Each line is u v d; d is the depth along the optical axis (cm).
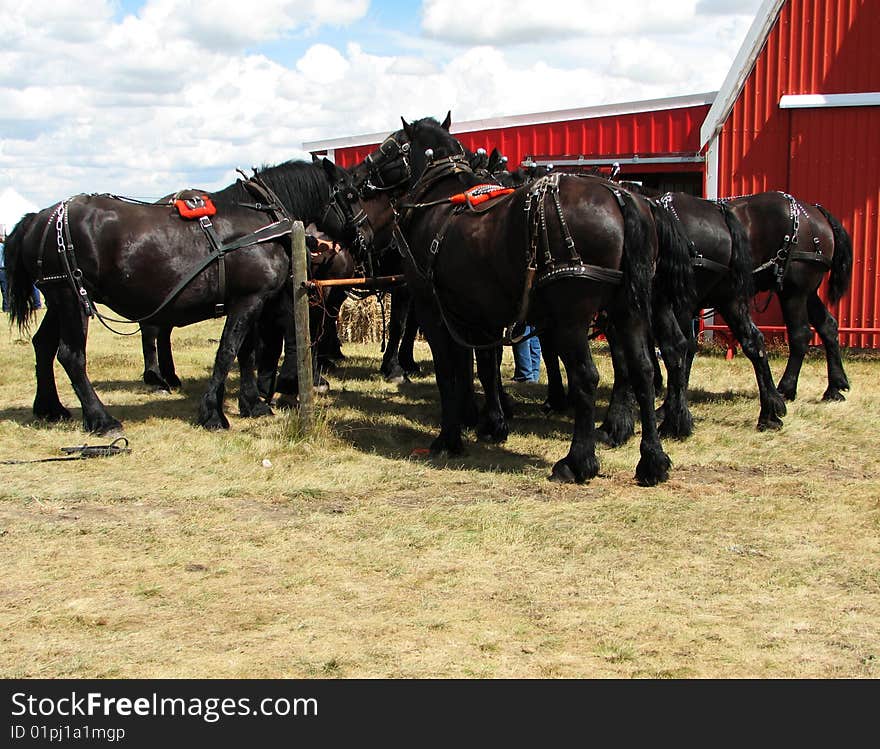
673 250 628
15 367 1216
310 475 662
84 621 411
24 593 443
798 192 1360
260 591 446
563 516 559
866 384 1038
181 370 1211
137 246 753
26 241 759
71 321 759
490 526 539
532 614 416
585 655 375
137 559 491
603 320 717
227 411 903
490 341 746
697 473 659
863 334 1336
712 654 375
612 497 599
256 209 809
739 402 916
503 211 622
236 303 800
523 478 648
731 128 1386
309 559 490
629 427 745
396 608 424
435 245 679
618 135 1561
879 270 1324
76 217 743
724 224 775
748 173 1384
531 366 1071
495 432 769
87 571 473
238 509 584
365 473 667
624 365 736
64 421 834
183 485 637
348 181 870
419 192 720
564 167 1045
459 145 746
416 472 671
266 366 930
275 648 384
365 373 1179
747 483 631
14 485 631
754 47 1345
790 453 717
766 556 488
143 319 785
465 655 376
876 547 500
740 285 777
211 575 467
